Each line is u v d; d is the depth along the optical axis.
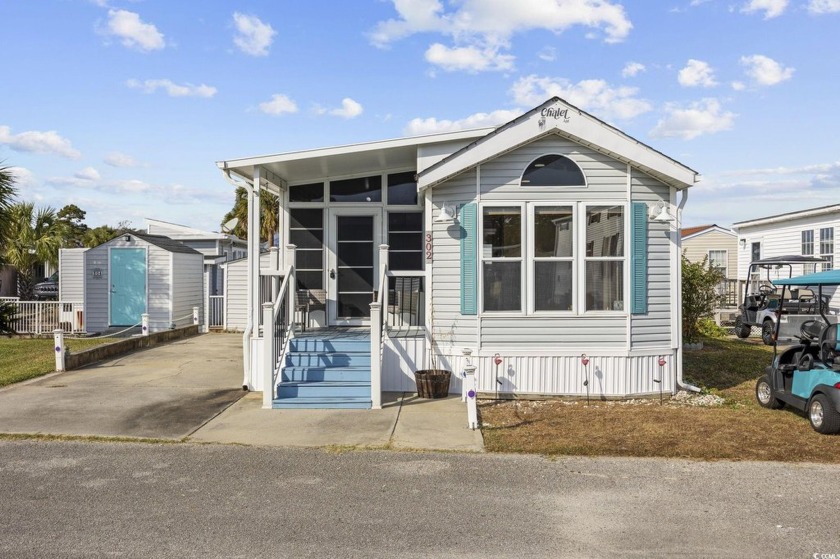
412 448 7.15
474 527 4.97
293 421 8.34
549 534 4.85
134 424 8.11
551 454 6.96
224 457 6.79
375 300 11.93
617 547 4.62
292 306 10.71
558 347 9.89
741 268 27.92
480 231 9.88
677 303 10.18
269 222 32.91
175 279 20.56
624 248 9.91
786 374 9.10
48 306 19.09
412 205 12.06
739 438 7.59
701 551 4.57
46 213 25.80
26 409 8.88
